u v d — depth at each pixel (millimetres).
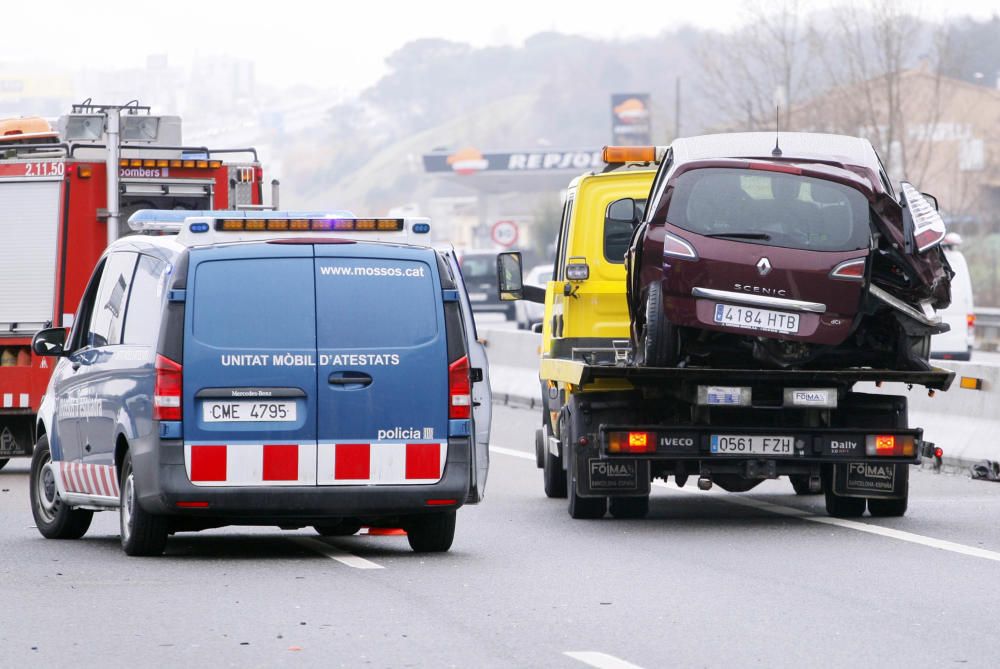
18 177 42438
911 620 20969
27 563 25906
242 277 25672
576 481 31109
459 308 26328
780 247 29234
